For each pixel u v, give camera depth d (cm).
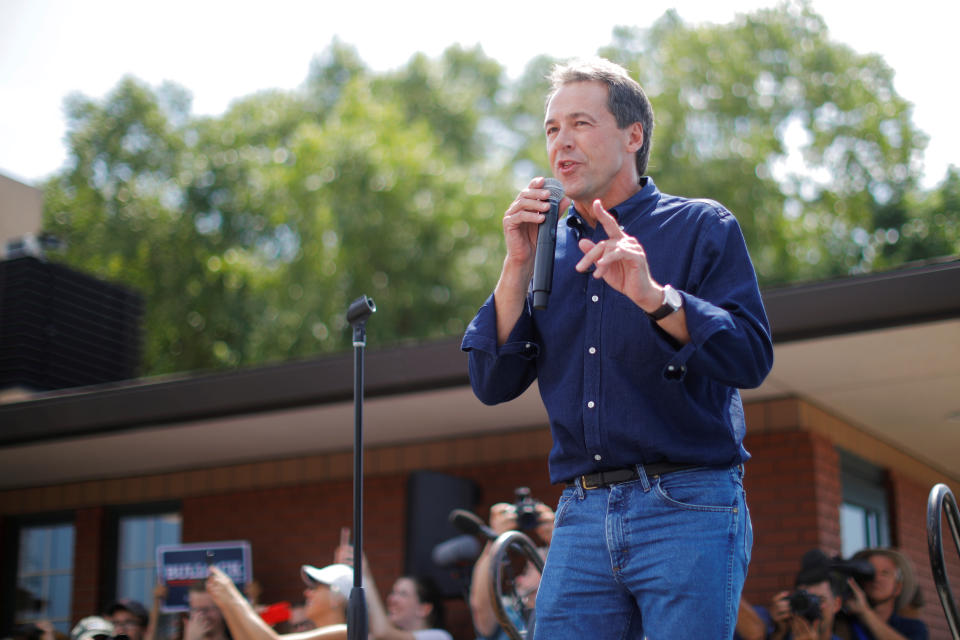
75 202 2081
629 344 205
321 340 1698
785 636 512
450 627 697
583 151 217
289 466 776
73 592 830
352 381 581
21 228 1081
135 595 819
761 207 1755
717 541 198
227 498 794
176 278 1941
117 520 841
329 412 627
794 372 562
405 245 1714
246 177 2042
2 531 873
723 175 1745
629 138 221
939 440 729
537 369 224
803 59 1981
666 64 1872
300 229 1778
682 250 209
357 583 317
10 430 673
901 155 1986
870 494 707
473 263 1759
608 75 221
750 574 614
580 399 210
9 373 916
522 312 224
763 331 199
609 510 205
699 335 188
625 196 222
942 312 461
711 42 1909
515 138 2236
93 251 2002
